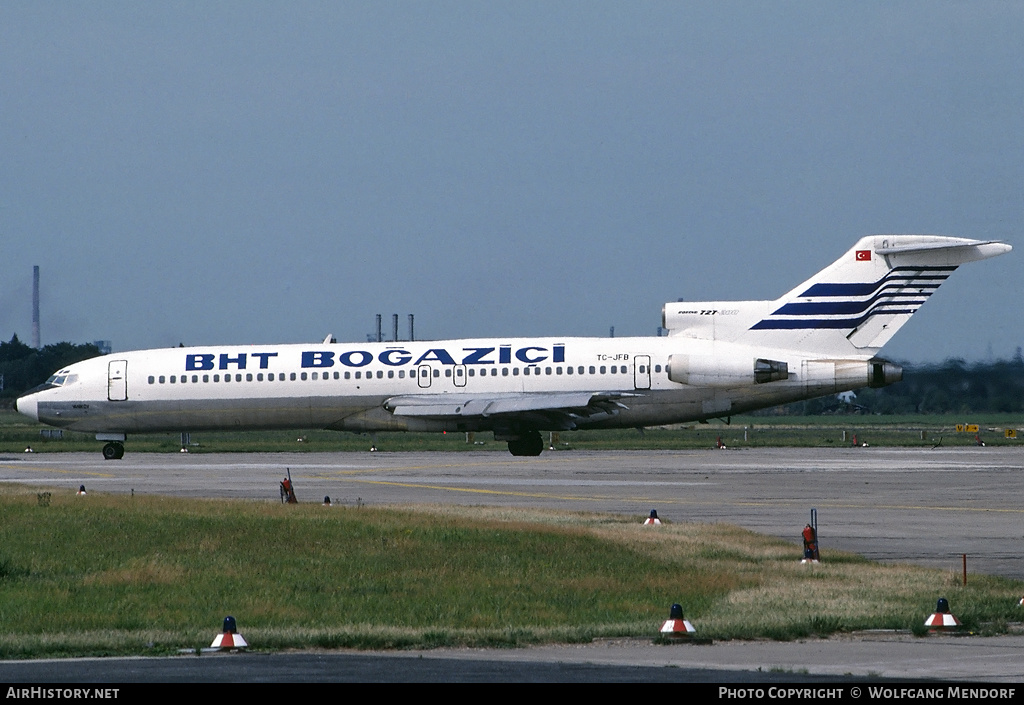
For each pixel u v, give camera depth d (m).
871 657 57.53
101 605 71.81
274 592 75.94
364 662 56.72
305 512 107.94
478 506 121.38
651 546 92.31
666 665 55.66
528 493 139.00
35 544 93.00
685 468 178.25
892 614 67.12
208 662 57.00
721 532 100.56
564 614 69.25
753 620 65.62
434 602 73.00
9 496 127.00
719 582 78.56
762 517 114.62
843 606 70.00
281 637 61.81
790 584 78.31
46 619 67.69
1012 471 170.38
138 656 58.62
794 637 62.34
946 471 171.12
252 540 92.88
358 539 93.12
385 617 68.56
